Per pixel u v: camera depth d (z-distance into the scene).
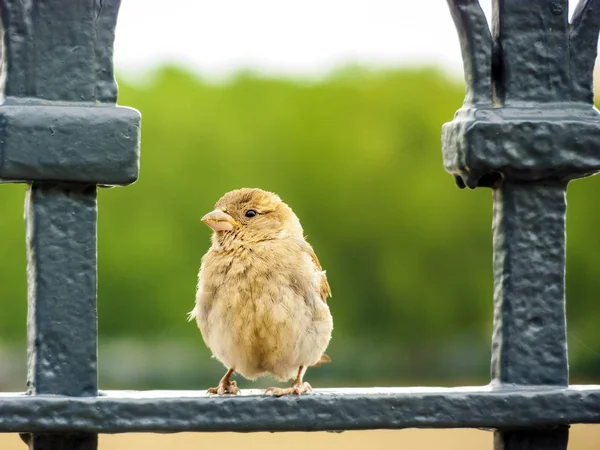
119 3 4.80
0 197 47.06
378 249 52.53
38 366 4.64
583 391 4.83
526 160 4.86
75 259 4.69
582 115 4.97
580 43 5.07
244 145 49.78
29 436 4.82
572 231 49.59
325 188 51.50
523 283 5.00
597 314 49.53
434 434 33.09
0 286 47.09
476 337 53.59
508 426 4.80
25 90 4.66
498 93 5.08
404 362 52.50
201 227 48.84
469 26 5.01
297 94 50.75
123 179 4.63
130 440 30.38
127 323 48.19
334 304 52.56
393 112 51.97
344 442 31.09
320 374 50.38
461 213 53.12
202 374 46.03
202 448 28.95
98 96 4.74
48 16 4.71
